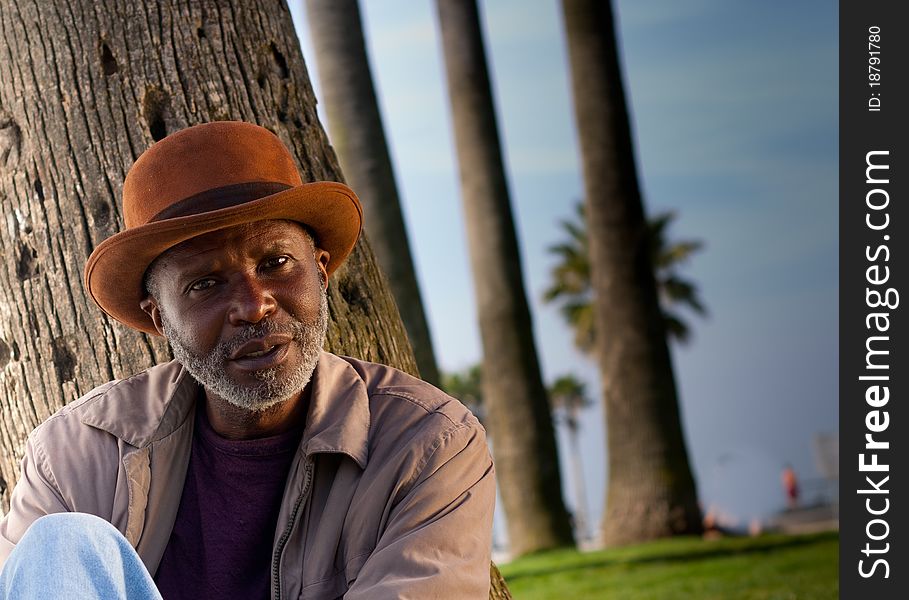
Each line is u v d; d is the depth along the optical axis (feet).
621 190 60.95
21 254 9.46
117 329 9.23
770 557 39.68
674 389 60.03
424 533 7.44
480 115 55.36
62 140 9.35
